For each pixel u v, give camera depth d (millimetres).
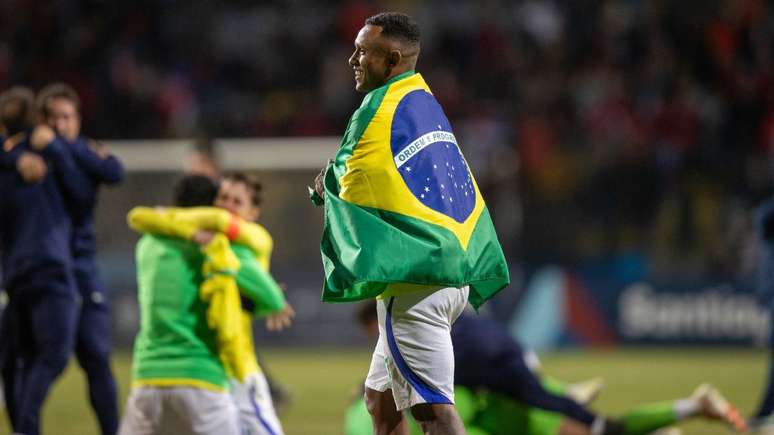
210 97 76000
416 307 16641
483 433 25844
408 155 16500
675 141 70125
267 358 55469
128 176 61250
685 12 77000
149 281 21500
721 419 25812
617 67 75500
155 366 21156
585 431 25625
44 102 25812
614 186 64688
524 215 62750
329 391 42156
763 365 51438
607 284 60219
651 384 44031
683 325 59438
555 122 70875
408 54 17250
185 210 22125
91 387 25500
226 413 21281
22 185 24938
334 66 75688
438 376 16688
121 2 79062
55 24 77938
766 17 77125
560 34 77312
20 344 25219
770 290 32500
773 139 70188
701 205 63250
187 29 78562
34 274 24641
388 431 18094
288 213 61531
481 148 67562
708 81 74750
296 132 72250
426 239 16234
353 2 79062
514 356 25625
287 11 79438
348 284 16047
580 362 53469
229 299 21188
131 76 75438
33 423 24062
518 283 60438
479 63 75625
